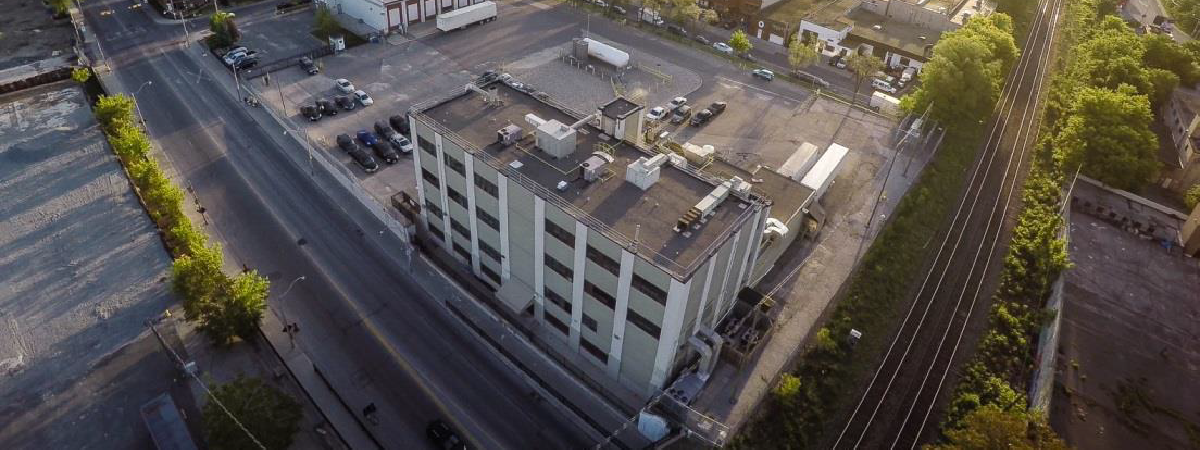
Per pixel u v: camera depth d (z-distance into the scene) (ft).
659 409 187.21
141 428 176.86
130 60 355.36
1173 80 352.08
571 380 198.80
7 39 371.97
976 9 457.68
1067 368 204.95
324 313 214.48
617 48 404.57
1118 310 227.20
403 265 236.84
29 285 216.54
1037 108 367.86
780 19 425.69
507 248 207.51
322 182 274.98
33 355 194.39
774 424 187.21
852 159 308.19
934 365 211.20
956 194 295.48
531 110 227.40
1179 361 209.97
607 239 168.86
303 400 186.80
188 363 191.72
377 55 375.66
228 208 255.70
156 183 240.32
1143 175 284.00
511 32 417.28
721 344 192.54
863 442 188.24
